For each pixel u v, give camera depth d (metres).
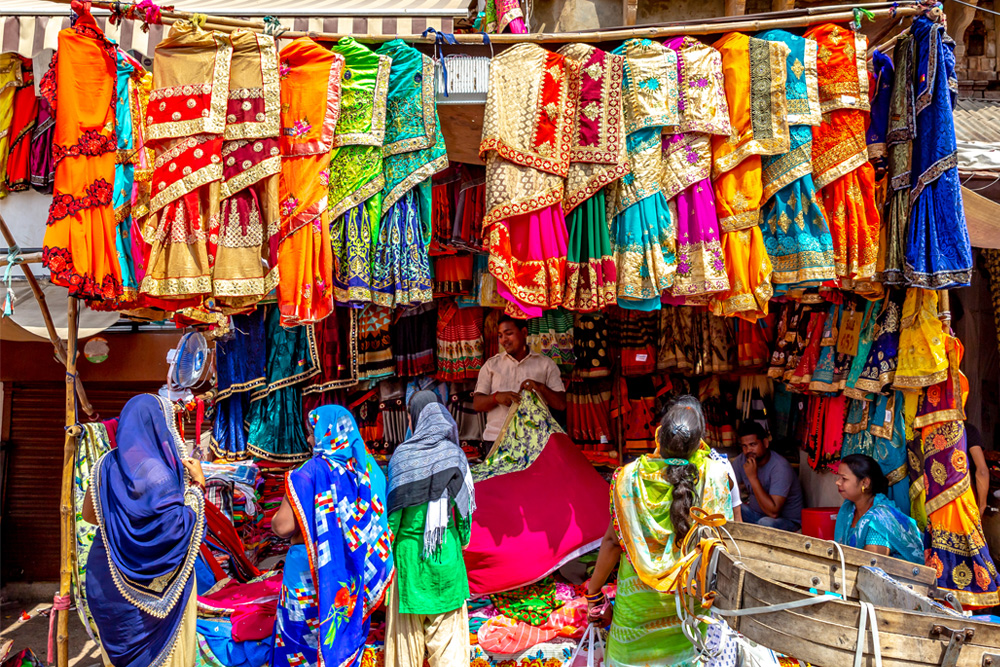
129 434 3.04
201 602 3.63
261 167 3.15
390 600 3.28
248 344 5.23
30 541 5.79
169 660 3.01
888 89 3.49
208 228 3.15
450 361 5.43
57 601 3.27
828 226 3.44
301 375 5.27
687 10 5.86
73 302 3.42
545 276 3.34
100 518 2.91
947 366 3.50
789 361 4.77
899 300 3.72
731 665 2.73
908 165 3.42
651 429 5.42
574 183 3.34
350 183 3.34
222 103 3.13
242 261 3.17
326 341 5.37
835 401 4.48
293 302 3.17
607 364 5.38
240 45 3.15
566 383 5.48
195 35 3.12
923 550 3.41
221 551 4.17
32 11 3.35
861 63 3.36
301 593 3.06
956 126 4.91
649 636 2.85
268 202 3.17
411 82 3.35
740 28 3.42
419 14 3.65
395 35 3.36
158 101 3.13
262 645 3.32
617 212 3.41
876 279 3.55
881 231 3.56
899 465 3.85
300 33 3.27
